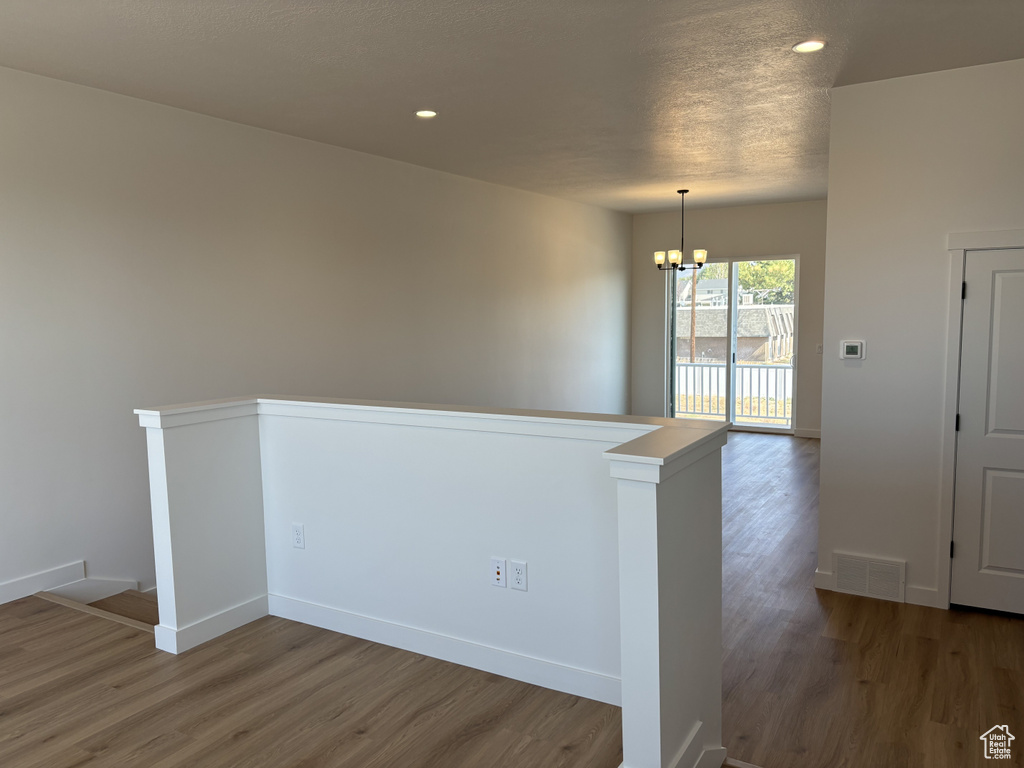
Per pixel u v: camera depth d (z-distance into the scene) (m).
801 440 8.43
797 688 2.81
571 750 2.28
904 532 3.69
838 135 3.73
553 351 7.86
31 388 3.61
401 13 2.87
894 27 2.98
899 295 3.62
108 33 3.05
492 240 6.79
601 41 3.18
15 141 3.49
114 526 3.97
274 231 4.74
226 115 4.32
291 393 4.91
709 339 9.40
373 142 5.05
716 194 7.74
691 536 2.04
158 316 4.11
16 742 2.35
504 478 2.69
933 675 2.90
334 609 3.19
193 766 2.21
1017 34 3.03
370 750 2.29
